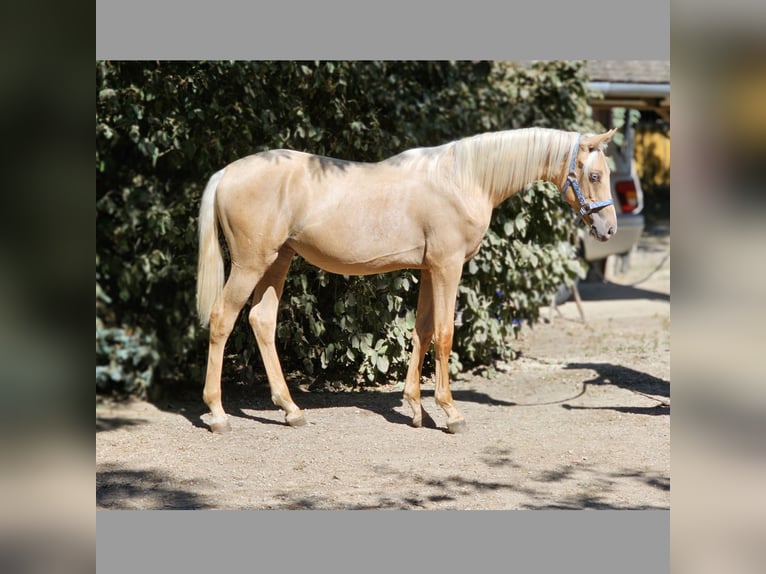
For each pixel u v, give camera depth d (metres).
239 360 6.75
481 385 6.89
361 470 4.72
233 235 5.20
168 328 6.75
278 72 6.41
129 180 6.62
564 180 5.14
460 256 5.20
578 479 4.54
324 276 6.43
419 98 7.05
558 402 6.27
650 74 10.20
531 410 6.04
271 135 6.39
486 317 6.89
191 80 6.23
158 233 6.41
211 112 6.36
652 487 4.39
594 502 4.16
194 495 4.30
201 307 5.34
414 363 5.61
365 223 5.14
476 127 7.08
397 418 5.86
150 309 6.82
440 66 7.14
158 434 5.48
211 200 5.26
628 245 11.47
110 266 6.61
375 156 6.64
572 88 7.52
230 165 5.28
